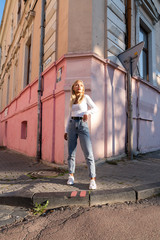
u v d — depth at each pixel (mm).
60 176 3400
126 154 5266
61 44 4902
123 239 1574
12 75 11258
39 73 5785
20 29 9586
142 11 6977
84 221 1902
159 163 4531
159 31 8586
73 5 4688
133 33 5852
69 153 2855
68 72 4465
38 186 2725
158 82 8102
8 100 12594
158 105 7637
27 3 8312
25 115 7551
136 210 2125
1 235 1707
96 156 4340
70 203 2291
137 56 4723
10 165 4949
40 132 5586
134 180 3004
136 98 6012
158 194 2619
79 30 4574
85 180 3055
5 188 2844
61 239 1615
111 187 2627
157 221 1860
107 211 2109
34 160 5648
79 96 2814
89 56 4395
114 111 4941
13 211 2221
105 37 4867
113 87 4961
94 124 4344
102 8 4887
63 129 4379
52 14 5430
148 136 6598
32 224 1898
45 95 5309
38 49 6414
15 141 9117
